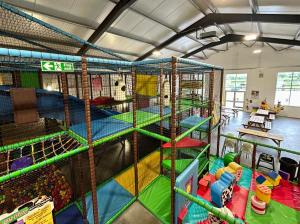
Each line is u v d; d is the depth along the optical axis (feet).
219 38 33.99
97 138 8.00
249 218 9.93
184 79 22.26
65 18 17.83
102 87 20.48
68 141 8.19
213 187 10.63
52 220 6.00
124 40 25.86
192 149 15.20
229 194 10.88
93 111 13.09
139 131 10.02
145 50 31.71
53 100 10.33
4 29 15.71
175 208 8.78
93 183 7.86
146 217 10.30
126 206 10.83
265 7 16.79
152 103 16.31
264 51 40.14
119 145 21.13
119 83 15.57
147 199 11.53
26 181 9.09
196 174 11.10
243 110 45.44
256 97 42.80
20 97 6.48
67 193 10.97
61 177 11.28
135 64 8.53
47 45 21.16
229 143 17.38
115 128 9.55
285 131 28.27
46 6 15.62
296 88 37.68
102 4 17.12
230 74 45.88
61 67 5.78
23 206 5.55
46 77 15.71
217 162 16.02
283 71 38.27
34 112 6.87
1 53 4.28
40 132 9.37
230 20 21.62
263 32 25.84
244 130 19.98
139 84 14.74
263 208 10.07
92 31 21.33
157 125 16.76
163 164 13.41
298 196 11.44
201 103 17.38
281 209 10.49
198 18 24.40
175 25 25.08
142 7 19.22
